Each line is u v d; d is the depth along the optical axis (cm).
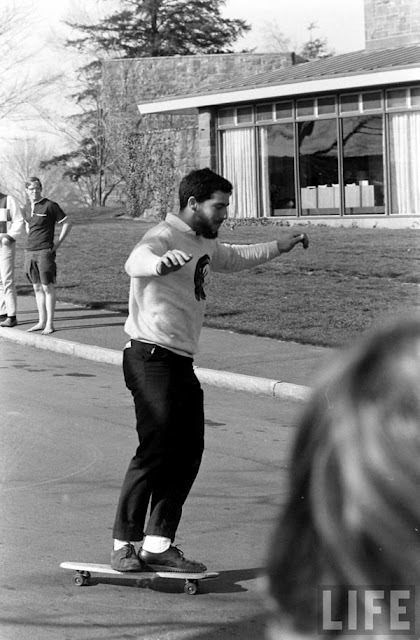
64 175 5594
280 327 1600
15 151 6034
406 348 117
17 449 955
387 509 111
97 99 5147
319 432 118
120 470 878
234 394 1259
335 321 1630
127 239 2892
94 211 3891
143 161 3709
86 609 565
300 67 3275
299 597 117
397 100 2825
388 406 115
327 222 2980
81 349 1511
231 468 888
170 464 586
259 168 3141
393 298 1797
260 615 554
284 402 1205
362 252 2302
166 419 578
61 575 619
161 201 3669
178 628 539
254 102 3117
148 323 585
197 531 705
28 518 737
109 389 1270
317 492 116
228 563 640
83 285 2136
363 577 112
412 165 2827
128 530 591
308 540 117
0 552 661
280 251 634
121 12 5753
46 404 1172
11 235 1648
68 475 861
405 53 3036
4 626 539
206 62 4188
